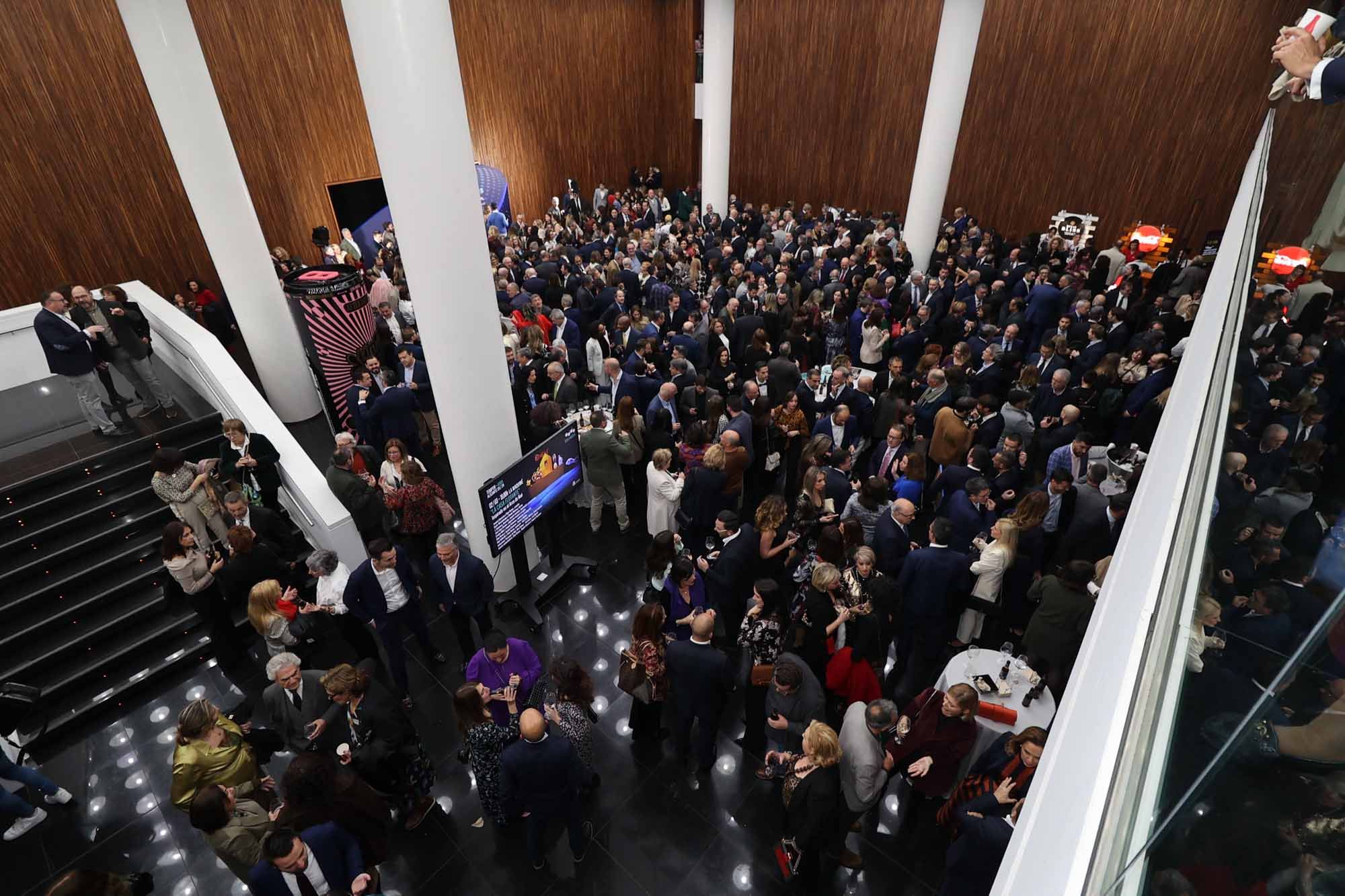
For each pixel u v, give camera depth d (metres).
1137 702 0.94
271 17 11.34
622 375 6.94
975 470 5.25
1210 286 3.80
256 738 4.10
